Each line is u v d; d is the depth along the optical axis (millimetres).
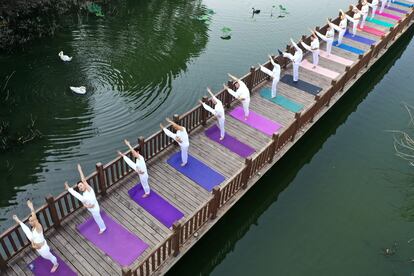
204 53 28094
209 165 16953
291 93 22156
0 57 25125
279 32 31875
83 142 19484
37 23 29453
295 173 20078
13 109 21125
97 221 13438
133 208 14789
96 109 21531
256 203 18406
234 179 14922
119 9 32969
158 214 14625
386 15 33500
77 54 26156
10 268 12602
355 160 20766
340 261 15547
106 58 26000
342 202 18281
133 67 25438
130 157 15805
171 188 15719
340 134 22656
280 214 17703
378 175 19812
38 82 23125
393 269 15250
